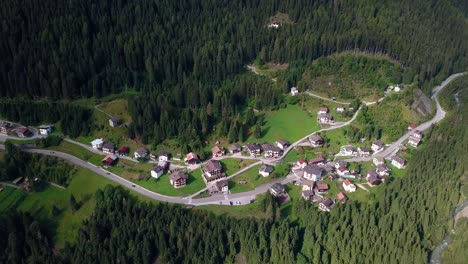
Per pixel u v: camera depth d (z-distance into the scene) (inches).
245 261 6589.6
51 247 6953.7
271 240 6619.1
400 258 6067.9
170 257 6496.1
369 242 6338.6
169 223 6899.6
